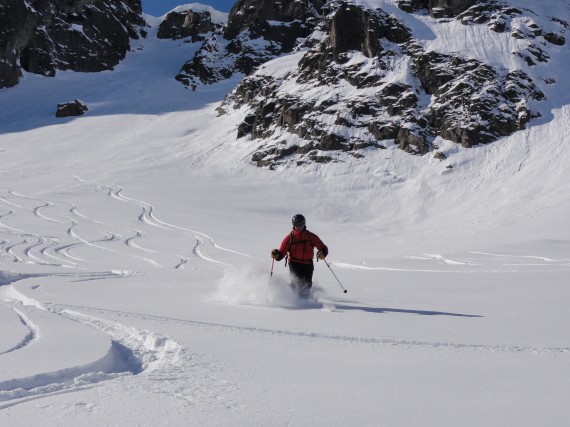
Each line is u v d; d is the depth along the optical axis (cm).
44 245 3156
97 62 11481
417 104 5525
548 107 5153
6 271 1512
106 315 721
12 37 10250
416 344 549
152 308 811
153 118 8625
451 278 1248
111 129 8175
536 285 1032
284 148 5784
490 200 4269
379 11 6331
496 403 350
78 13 11619
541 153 4666
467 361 471
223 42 11525
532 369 440
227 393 374
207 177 5709
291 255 906
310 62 6738
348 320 691
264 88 7200
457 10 6319
